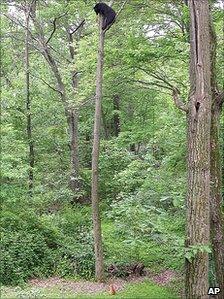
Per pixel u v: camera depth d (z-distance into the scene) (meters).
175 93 8.24
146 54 9.17
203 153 7.36
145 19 11.02
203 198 7.32
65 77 18.23
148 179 10.13
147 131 15.97
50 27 18.78
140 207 8.48
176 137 11.23
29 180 13.18
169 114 12.28
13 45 20.19
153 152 13.73
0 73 19.41
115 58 9.97
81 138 23.16
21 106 14.51
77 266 10.30
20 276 9.58
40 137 15.91
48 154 17.64
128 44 9.60
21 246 10.23
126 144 16.98
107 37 11.20
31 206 12.73
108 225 14.62
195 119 7.43
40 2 18.06
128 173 11.32
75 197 17.78
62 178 17.64
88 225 13.45
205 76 7.45
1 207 11.76
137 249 10.98
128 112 23.12
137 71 10.77
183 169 10.77
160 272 10.20
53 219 12.88
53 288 9.05
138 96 15.73
